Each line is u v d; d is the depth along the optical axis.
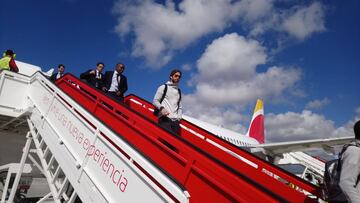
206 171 3.51
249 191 3.06
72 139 4.96
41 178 10.05
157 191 2.88
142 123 4.48
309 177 17.25
